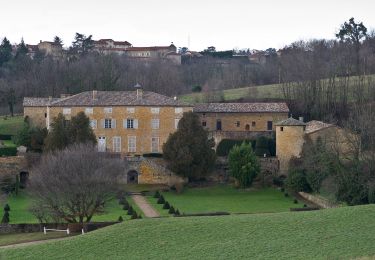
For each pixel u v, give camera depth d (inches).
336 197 5103.3
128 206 5132.9
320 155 5541.3
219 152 6914.4
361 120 5669.3
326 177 5551.2
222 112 7273.6
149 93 6968.5
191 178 6235.2
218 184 6240.2
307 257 3166.8
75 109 6752.0
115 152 6569.9
